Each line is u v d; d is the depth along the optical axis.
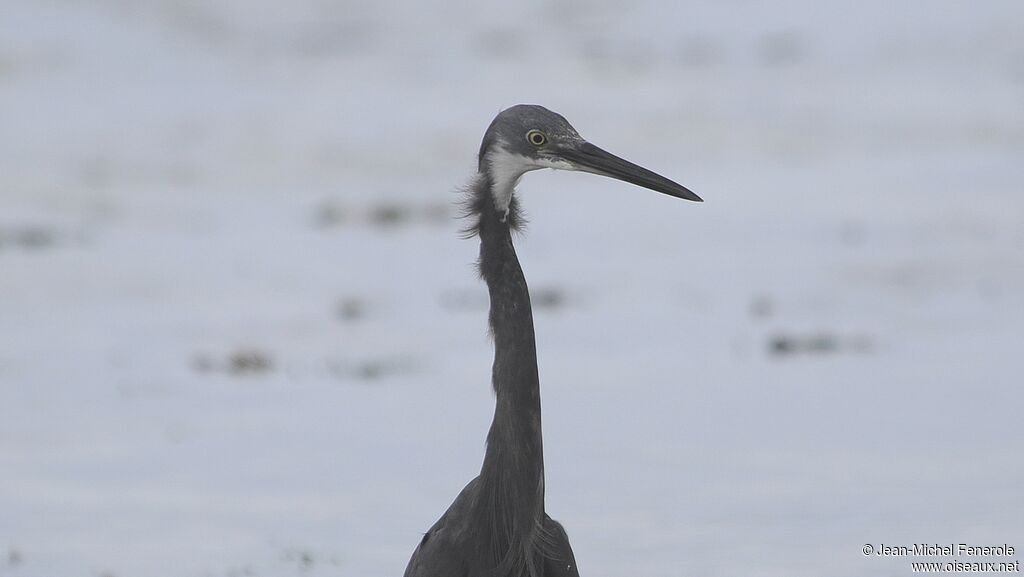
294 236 22.94
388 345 16.06
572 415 12.81
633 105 34.16
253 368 15.01
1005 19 42.00
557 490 10.61
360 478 11.11
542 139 7.61
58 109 33.88
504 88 36.50
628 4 47.09
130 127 32.12
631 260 20.47
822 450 11.46
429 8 47.25
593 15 45.66
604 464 11.26
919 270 19.22
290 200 25.89
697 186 26.17
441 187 26.88
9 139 30.69
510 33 43.66
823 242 21.23
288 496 10.70
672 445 11.74
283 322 17.28
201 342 16.23
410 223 23.95
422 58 40.53
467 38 43.12
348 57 40.97
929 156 27.75
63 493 10.86
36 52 39.84
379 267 20.62
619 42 41.94
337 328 16.92
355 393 13.90
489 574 7.48
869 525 9.60
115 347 16.03
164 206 25.25
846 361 14.62
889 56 38.78
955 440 11.62
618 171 7.66
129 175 27.78
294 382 14.42
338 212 24.70
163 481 11.14
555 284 19.03
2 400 13.77
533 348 7.51
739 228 22.44
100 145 30.27
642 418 12.63
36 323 17.30
